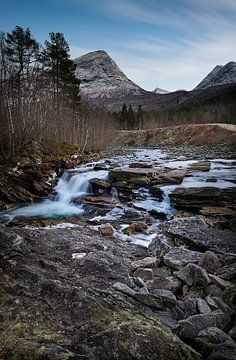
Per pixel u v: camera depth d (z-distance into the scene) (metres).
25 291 4.45
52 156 19.75
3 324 3.70
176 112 103.19
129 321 3.80
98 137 34.47
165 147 46.56
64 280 5.11
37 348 3.20
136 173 13.99
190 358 3.41
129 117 86.50
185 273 5.57
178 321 4.26
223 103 122.69
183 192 11.48
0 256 5.74
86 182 15.29
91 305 4.11
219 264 5.88
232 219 9.24
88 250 7.20
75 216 11.59
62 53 38.47
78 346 3.30
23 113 20.20
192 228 7.97
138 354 3.28
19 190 14.45
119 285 5.21
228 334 3.90
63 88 38.22
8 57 31.77
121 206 12.26
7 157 16.45
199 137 46.28
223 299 4.73
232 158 25.97
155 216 11.13
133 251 7.65
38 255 6.44
